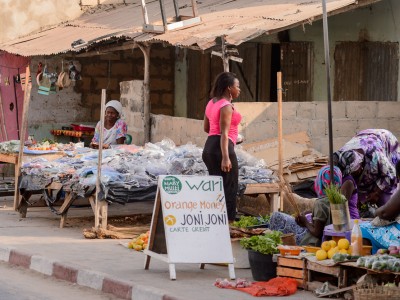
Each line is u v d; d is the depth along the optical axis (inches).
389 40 730.8
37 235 534.9
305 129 639.1
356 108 653.3
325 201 415.8
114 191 527.5
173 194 417.7
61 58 917.8
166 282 402.0
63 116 927.7
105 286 410.3
